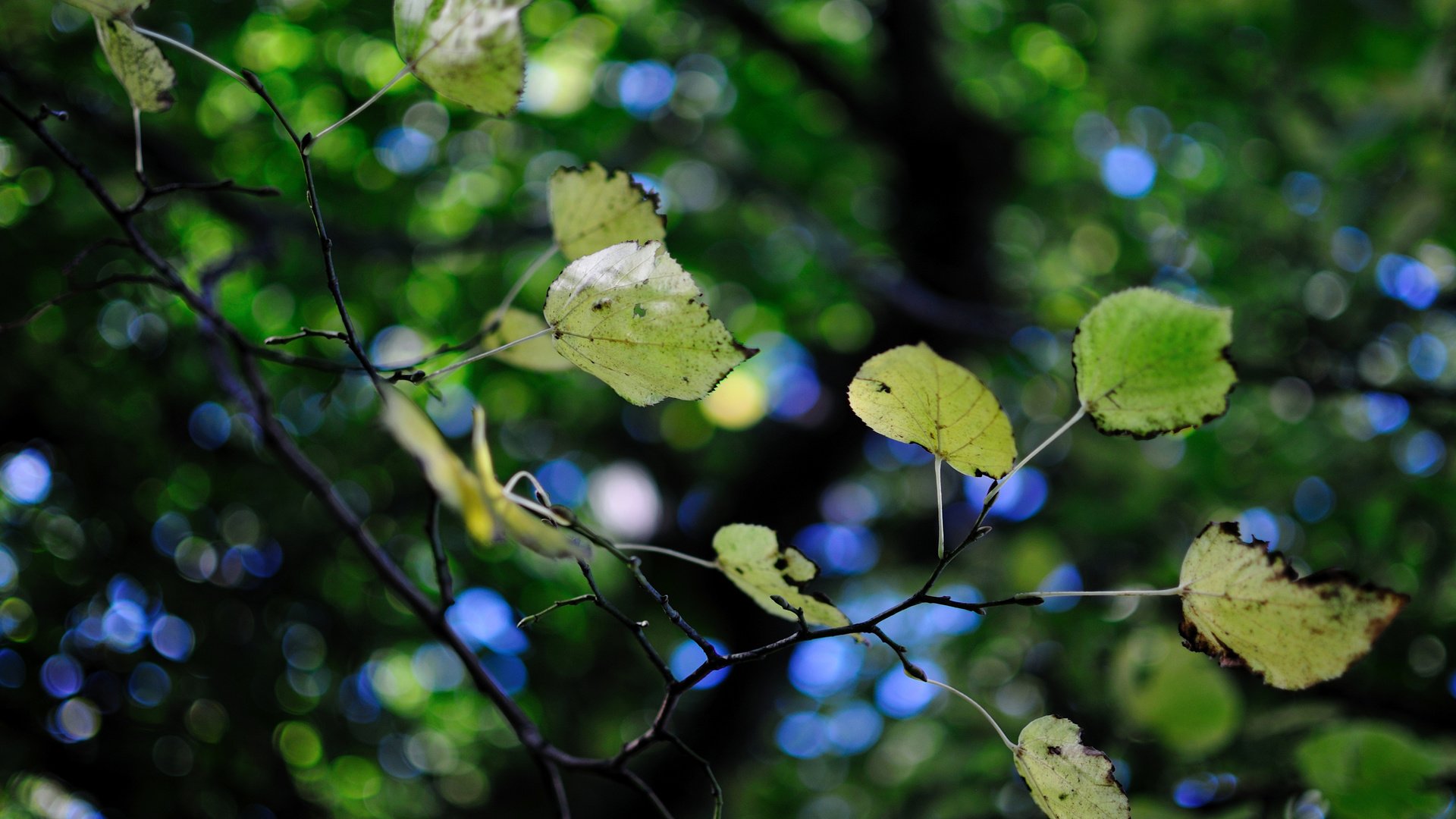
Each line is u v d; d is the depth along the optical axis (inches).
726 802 187.8
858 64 223.9
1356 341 132.0
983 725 130.1
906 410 50.2
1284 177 166.7
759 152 227.9
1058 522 166.6
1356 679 112.7
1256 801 84.2
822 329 249.9
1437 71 114.0
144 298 136.3
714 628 213.3
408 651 181.8
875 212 238.8
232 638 149.9
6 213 128.3
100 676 138.4
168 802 133.5
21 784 129.0
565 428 233.5
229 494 157.8
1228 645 49.8
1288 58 131.3
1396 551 127.6
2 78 99.7
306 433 165.3
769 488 220.4
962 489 227.8
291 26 153.9
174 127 147.4
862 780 181.2
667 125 210.4
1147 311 49.4
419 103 164.1
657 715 51.4
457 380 200.5
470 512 48.4
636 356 50.5
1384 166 129.5
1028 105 220.2
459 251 145.3
